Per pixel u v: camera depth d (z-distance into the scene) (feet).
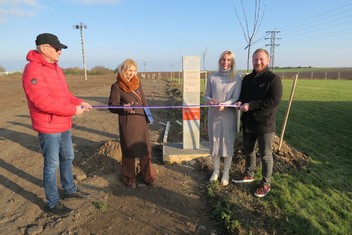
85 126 28.04
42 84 10.64
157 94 60.70
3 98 52.75
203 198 13.89
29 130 26.89
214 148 14.38
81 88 80.02
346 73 222.48
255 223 11.88
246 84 13.62
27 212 12.84
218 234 11.51
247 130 13.56
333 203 14.23
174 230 11.71
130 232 11.57
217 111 14.06
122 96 13.69
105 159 17.24
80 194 13.79
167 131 24.50
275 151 18.95
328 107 46.55
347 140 26.17
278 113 39.81
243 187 14.58
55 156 11.91
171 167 17.31
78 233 11.48
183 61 18.52
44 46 10.62
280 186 14.89
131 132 13.96
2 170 17.35
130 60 13.48
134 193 14.37
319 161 20.02
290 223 12.03
